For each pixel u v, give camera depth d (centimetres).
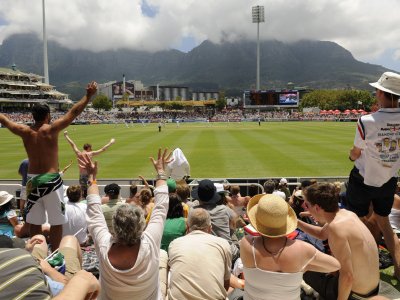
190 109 16975
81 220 684
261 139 3800
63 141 3838
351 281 389
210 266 396
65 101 14350
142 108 16350
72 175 2022
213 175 1914
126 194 1302
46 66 10962
